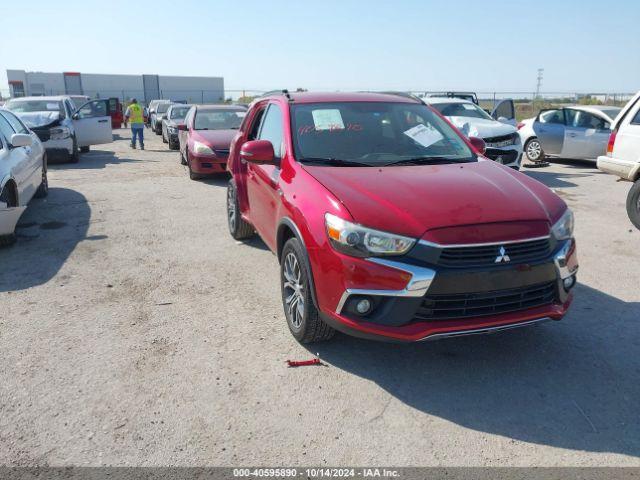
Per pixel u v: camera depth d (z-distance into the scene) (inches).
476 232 122.6
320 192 138.8
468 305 124.5
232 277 208.2
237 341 155.5
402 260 121.7
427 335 121.9
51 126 521.7
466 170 157.8
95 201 348.5
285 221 154.0
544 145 528.4
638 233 269.1
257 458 107.3
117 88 2213.3
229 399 126.8
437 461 106.4
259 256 233.9
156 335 159.0
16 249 243.3
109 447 110.3
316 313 141.7
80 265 221.6
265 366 141.6
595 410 122.6
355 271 124.3
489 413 121.7
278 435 114.1
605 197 362.0
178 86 2317.9
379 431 115.5
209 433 114.7
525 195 139.3
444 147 178.1
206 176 455.5
